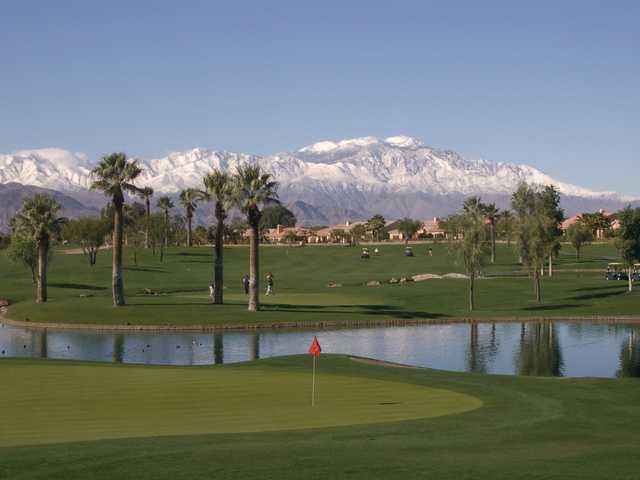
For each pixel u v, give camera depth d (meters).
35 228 92.06
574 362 59.25
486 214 165.88
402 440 23.28
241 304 87.56
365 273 148.00
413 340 70.50
